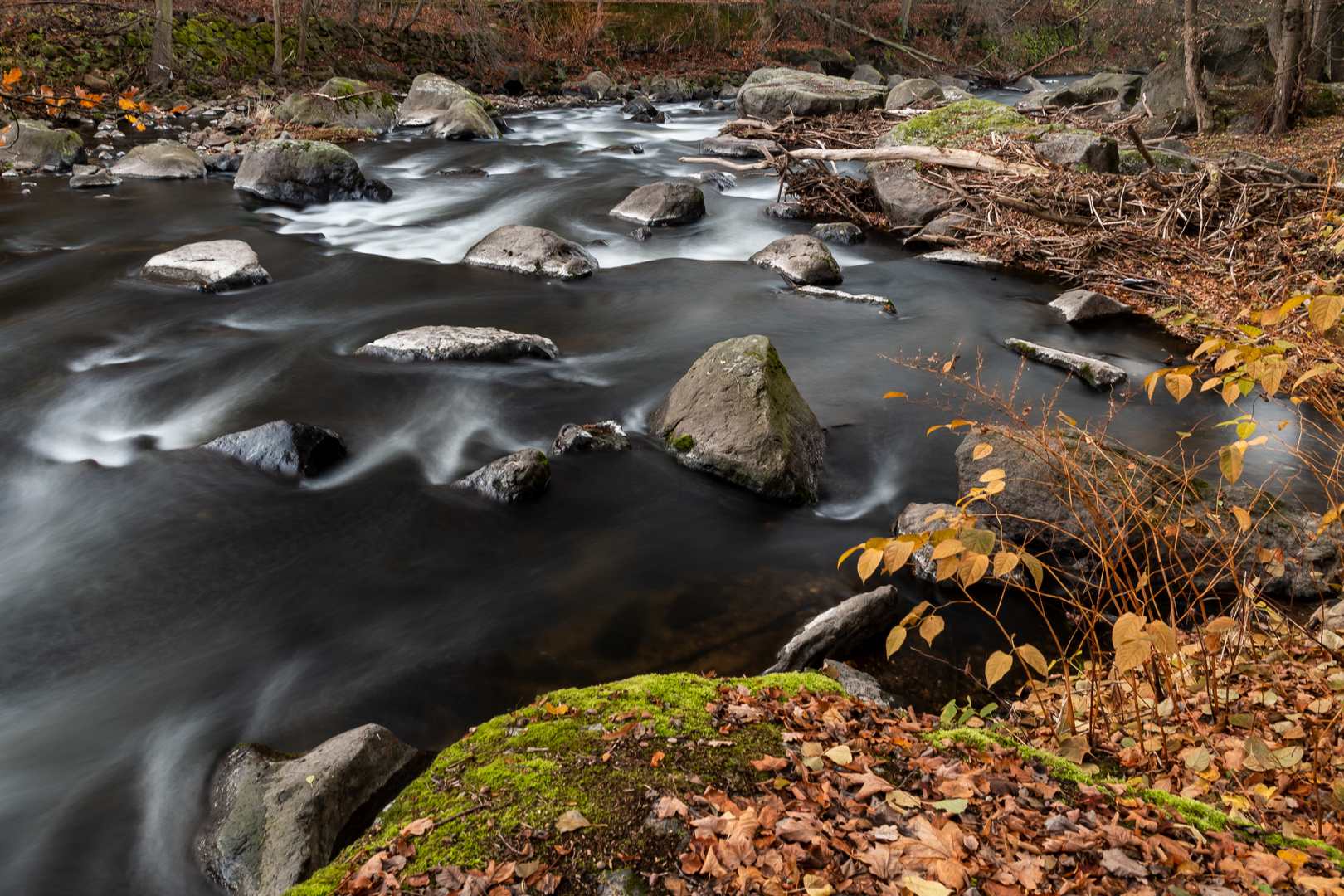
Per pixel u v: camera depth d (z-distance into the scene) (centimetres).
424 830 249
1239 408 802
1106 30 4400
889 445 721
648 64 3347
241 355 845
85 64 2033
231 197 1443
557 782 265
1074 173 1337
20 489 621
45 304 957
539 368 843
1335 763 316
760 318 1013
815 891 216
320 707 415
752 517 609
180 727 401
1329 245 837
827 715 309
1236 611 421
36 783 368
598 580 530
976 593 523
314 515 590
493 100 2688
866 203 1585
